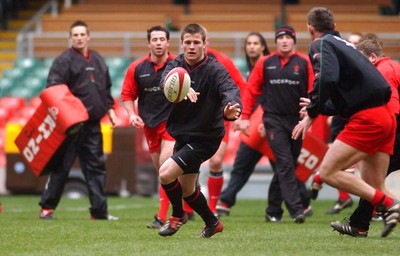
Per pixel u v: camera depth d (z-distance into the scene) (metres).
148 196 48.66
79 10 72.44
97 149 32.62
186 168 22.33
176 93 21.27
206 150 22.38
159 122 28.31
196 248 21.03
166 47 28.50
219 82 21.86
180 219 23.39
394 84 23.83
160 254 19.95
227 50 64.00
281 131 31.11
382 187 22.75
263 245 21.73
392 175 45.47
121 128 47.38
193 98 21.20
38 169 32.66
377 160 22.53
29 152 32.62
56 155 32.62
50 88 31.94
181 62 22.41
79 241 23.34
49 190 32.53
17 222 30.48
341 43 21.78
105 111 32.69
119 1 73.50
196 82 22.11
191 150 22.27
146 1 73.69
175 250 20.67
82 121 31.56
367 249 20.91
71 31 32.50
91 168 32.59
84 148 32.59
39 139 32.31
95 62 32.62
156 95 28.42
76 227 28.11
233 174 35.12
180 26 67.75
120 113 52.59
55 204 32.69
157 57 28.42
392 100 23.73
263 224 29.89
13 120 54.69
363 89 21.55
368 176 22.80
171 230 23.44
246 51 35.47
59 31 69.38
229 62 31.50
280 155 31.00
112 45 65.56
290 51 31.05
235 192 35.12
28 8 77.81
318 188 27.34
